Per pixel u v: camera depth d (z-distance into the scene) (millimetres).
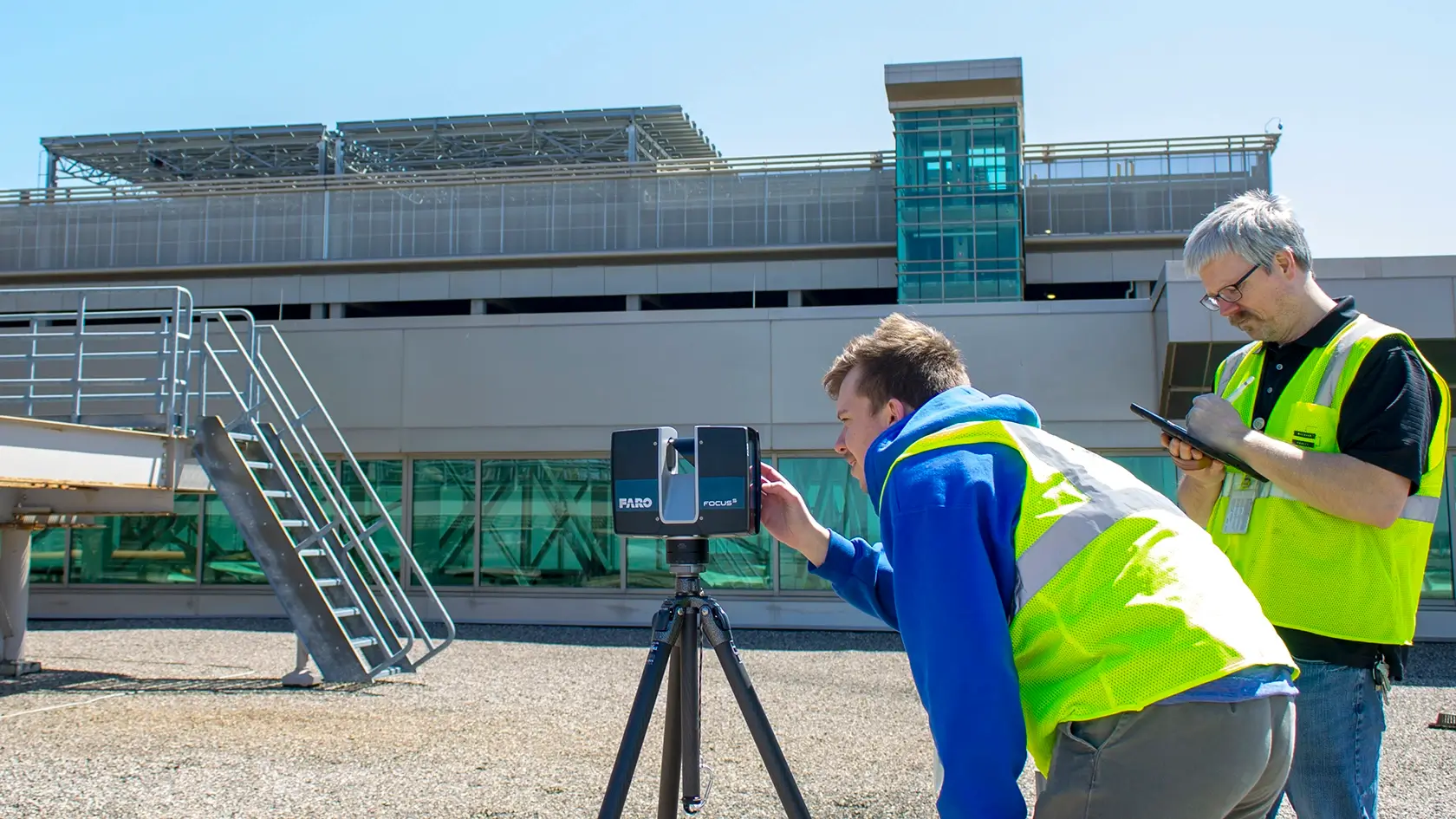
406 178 18297
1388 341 2367
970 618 1711
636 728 2438
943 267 16625
